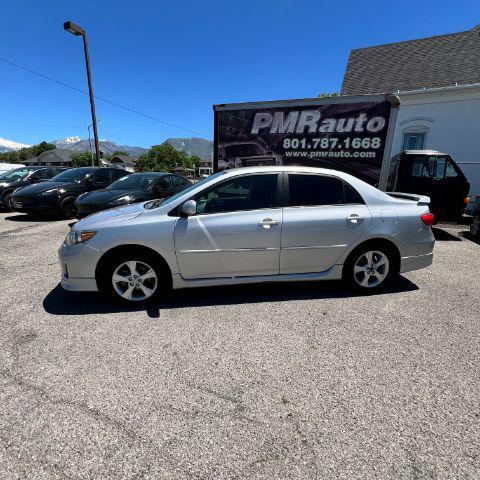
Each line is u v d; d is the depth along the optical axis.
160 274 3.49
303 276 3.67
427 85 12.04
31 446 1.80
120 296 3.47
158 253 3.39
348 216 3.61
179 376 2.40
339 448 1.79
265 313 3.39
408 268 3.84
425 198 3.93
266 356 2.65
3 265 4.95
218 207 3.51
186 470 1.67
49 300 3.71
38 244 6.20
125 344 2.82
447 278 4.45
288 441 1.84
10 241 6.45
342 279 3.81
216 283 3.55
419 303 3.64
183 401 2.15
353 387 2.28
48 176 11.72
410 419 1.99
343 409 2.08
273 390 2.25
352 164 7.19
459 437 1.86
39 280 4.32
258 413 2.05
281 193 3.59
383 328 3.10
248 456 1.75
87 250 3.31
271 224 3.47
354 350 2.74
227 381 2.35
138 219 3.40
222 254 3.46
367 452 1.77
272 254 3.54
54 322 3.20
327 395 2.21
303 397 2.19
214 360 2.60
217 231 3.40
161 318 3.28
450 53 12.91
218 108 7.92
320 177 3.70
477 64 11.80
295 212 3.55
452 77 11.83
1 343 2.83
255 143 7.80
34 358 2.61
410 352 2.71
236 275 3.56
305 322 3.20
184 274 3.48
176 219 3.40
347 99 7.02
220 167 8.14
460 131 10.78
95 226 3.36
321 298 3.75
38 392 2.23
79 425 1.95
